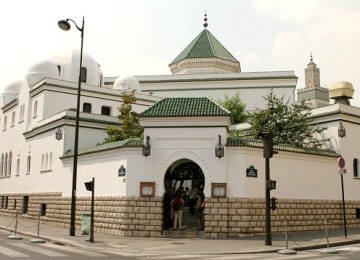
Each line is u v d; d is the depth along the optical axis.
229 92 45.53
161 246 15.95
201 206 20.36
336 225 23.80
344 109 26.53
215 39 51.66
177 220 20.38
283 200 21.30
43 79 35.34
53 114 34.81
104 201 21.86
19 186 36.38
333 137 26.25
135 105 39.81
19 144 38.03
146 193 19.66
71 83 36.31
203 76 46.09
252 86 45.16
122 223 19.84
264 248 15.20
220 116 19.58
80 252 13.85
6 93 44.38
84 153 24.52
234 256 13.41
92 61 42.88
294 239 18.31
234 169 19.72
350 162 26.06
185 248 15.35
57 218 27.77
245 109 43.62
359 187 26.20
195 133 19.83
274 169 21.23
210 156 19.59
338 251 14.83
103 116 32.00
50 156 31.20
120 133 29.69
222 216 19.11
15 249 13.98
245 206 19.45
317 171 23.44
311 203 22.59
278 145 22.06
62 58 41.97
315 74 100.62
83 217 20.59
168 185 21.14
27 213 34.03
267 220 16.27
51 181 30.05
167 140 20.03
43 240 17.56
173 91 46.34
